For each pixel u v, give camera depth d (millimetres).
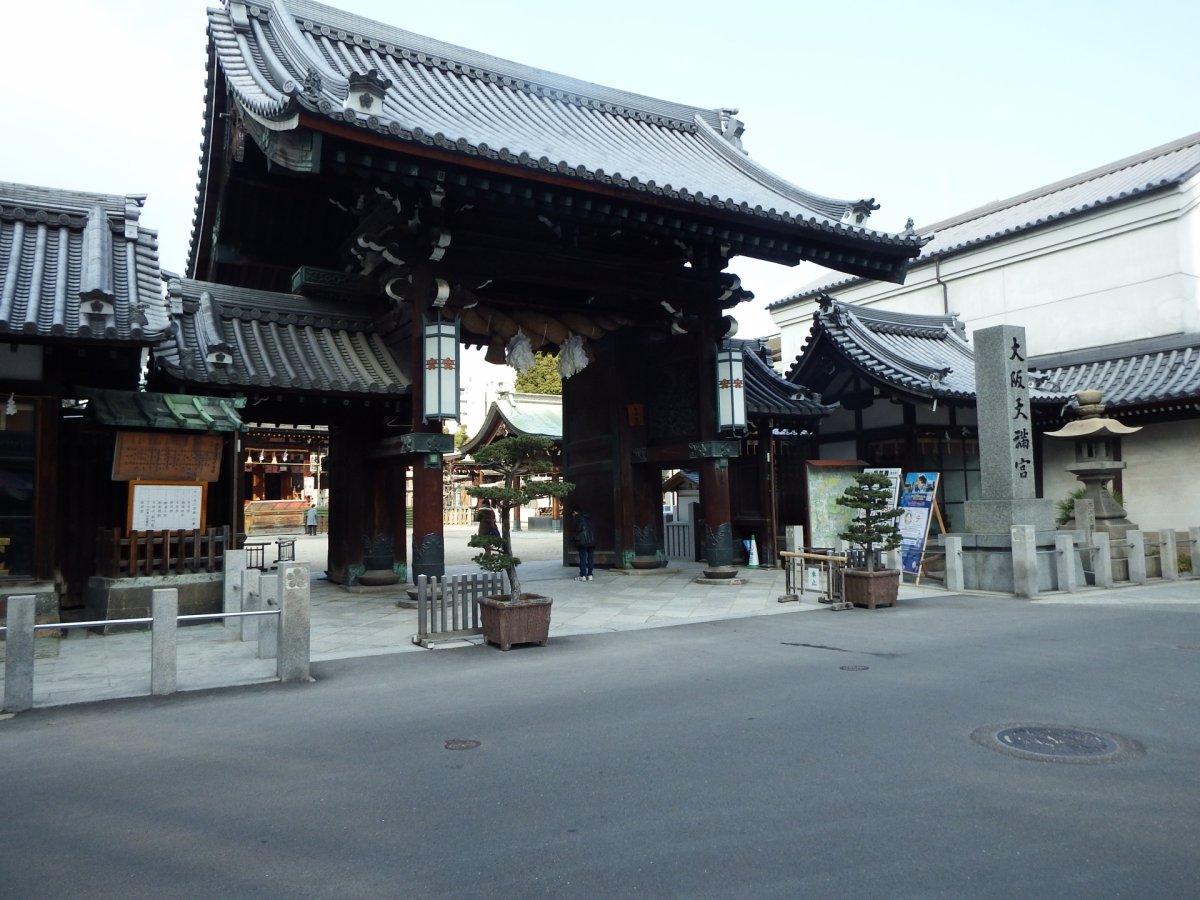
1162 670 7793
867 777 4988
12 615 6773
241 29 14055
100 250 11711
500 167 11398
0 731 6141
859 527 12656
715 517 15852
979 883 3631
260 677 7883
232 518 12828
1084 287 22484
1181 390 17922
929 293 26438
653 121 19281
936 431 19969
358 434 15234
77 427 11789
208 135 14469
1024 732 5859
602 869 3818
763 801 4625
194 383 12445
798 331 30531
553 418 35438
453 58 16750
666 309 16219
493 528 13789
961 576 14281
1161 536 15648
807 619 11312
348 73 14469
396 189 12211
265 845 4121
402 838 4184
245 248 16672
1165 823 4258
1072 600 12914
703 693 7105
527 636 9305
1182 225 20750
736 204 13383
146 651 9383
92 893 3646
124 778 5098
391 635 10289
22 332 9562
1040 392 19938
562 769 5191
